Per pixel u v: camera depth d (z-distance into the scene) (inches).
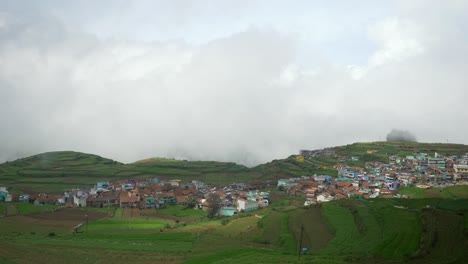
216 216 7293.3
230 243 4623.5
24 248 4259.4
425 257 3284.9
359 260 3245.6
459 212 4731.8
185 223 6471.5
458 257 3201.3
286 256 3565.5
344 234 4350.4
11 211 7406.5
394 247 3627.0
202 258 3838.6
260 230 5226.4
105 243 4746.6
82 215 7288.4
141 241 4889.3
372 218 4904.0
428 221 4372.5
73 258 3937.0
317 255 3550.7
